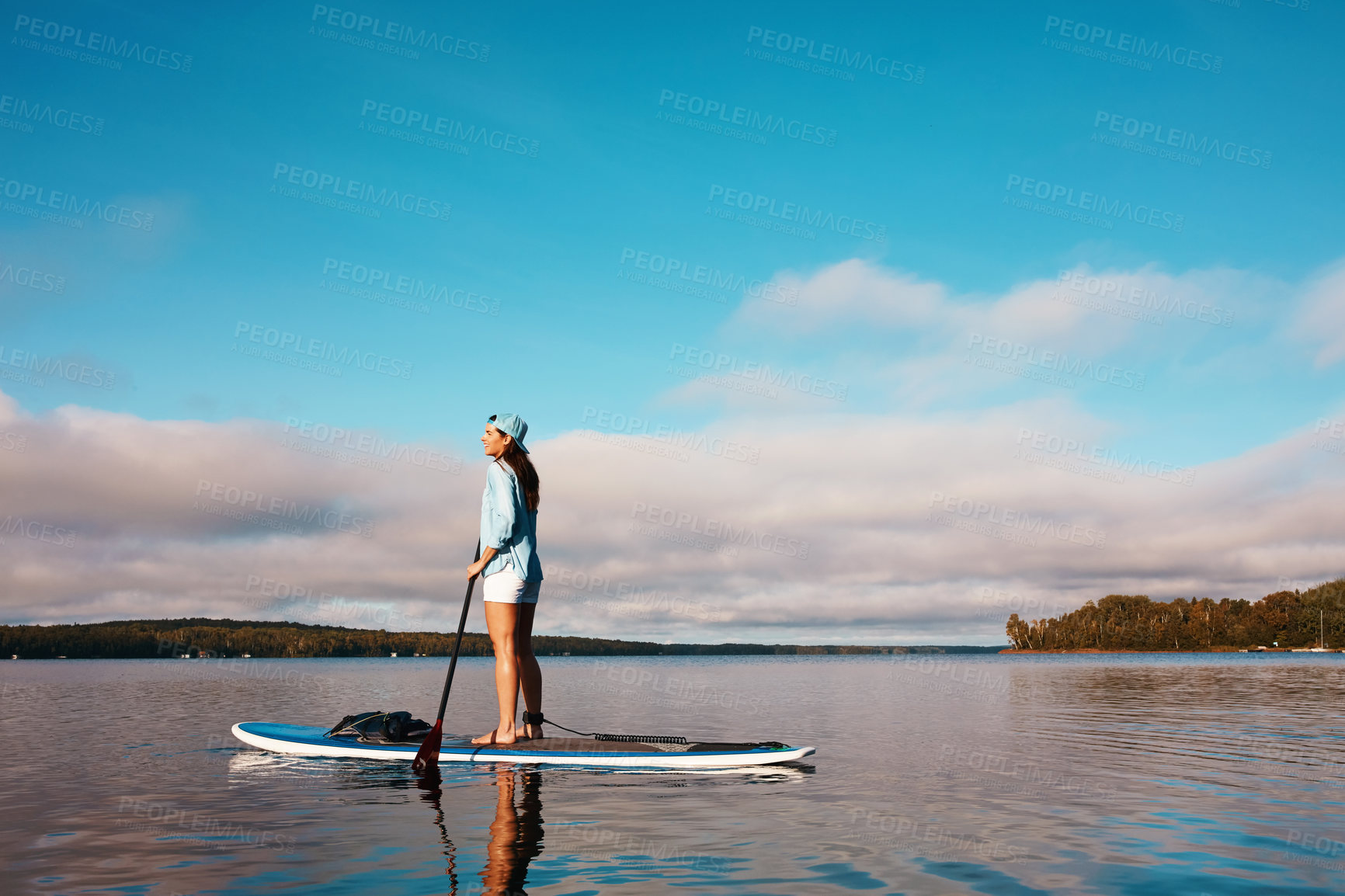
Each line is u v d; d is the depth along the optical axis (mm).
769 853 3955
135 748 7758
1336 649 108375
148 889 3367
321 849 3980
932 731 9773
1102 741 8641
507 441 7043
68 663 66562
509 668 7078
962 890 3379
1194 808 5020
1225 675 29266
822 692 19031
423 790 5531
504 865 3719
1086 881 3504
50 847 4043
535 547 7273
